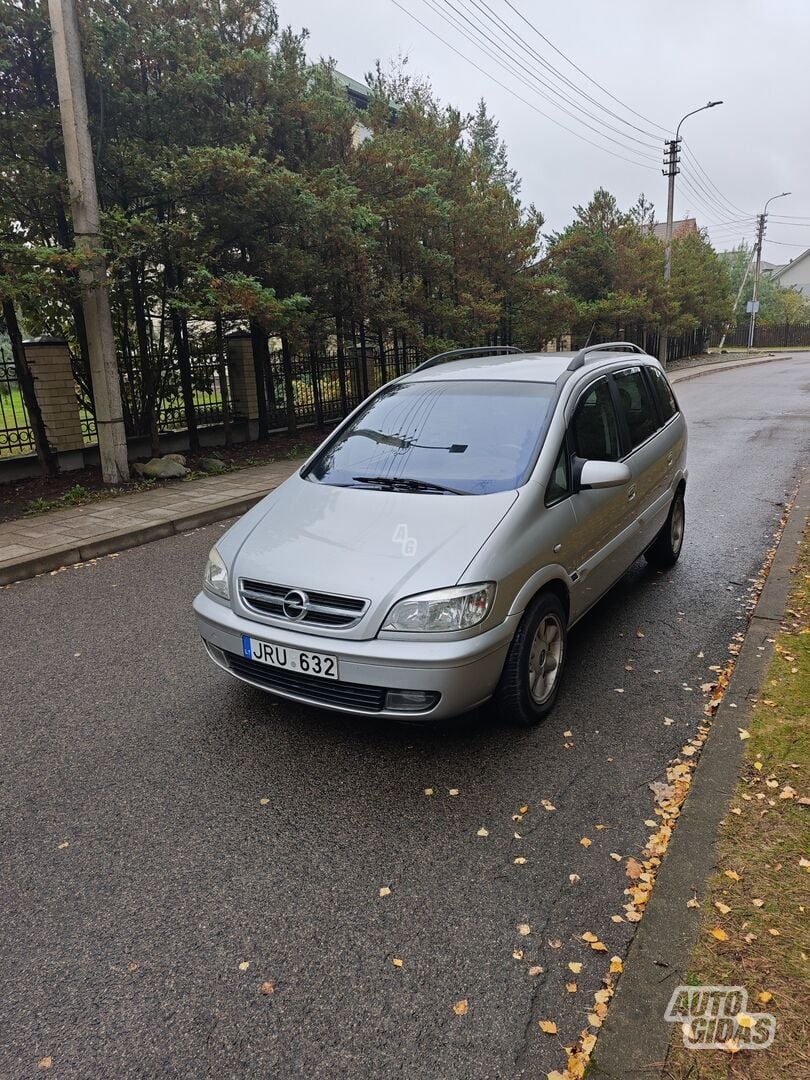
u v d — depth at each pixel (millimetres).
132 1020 2088
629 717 3648
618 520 4379
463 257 14844
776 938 2195
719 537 6688
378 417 4391
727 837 2633
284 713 3789
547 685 3643
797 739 3207
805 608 4680
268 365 12711
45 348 9242
